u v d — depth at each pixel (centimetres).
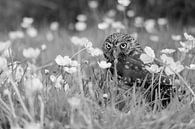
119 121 392
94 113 415
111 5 1177
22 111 388
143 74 496
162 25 920
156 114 413
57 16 1336
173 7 1159
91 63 544
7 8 1353
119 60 505
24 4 1368
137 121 397
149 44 662
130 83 507
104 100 459
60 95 436
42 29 1098
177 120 401
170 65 456
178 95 481
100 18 1046
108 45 507
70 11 1317
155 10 1162
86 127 375
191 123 403
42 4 1343
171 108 420
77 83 460
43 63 628
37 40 901
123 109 436
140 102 448
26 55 436
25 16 1351
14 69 472
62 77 480
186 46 507
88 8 1269
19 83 454
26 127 357
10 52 502
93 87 476
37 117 403
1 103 418
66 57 460
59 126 391
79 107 392
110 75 505
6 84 457
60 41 862
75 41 550
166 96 500
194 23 1118
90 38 829
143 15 1156
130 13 895
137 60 499
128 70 501
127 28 744
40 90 431
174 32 860
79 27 847
